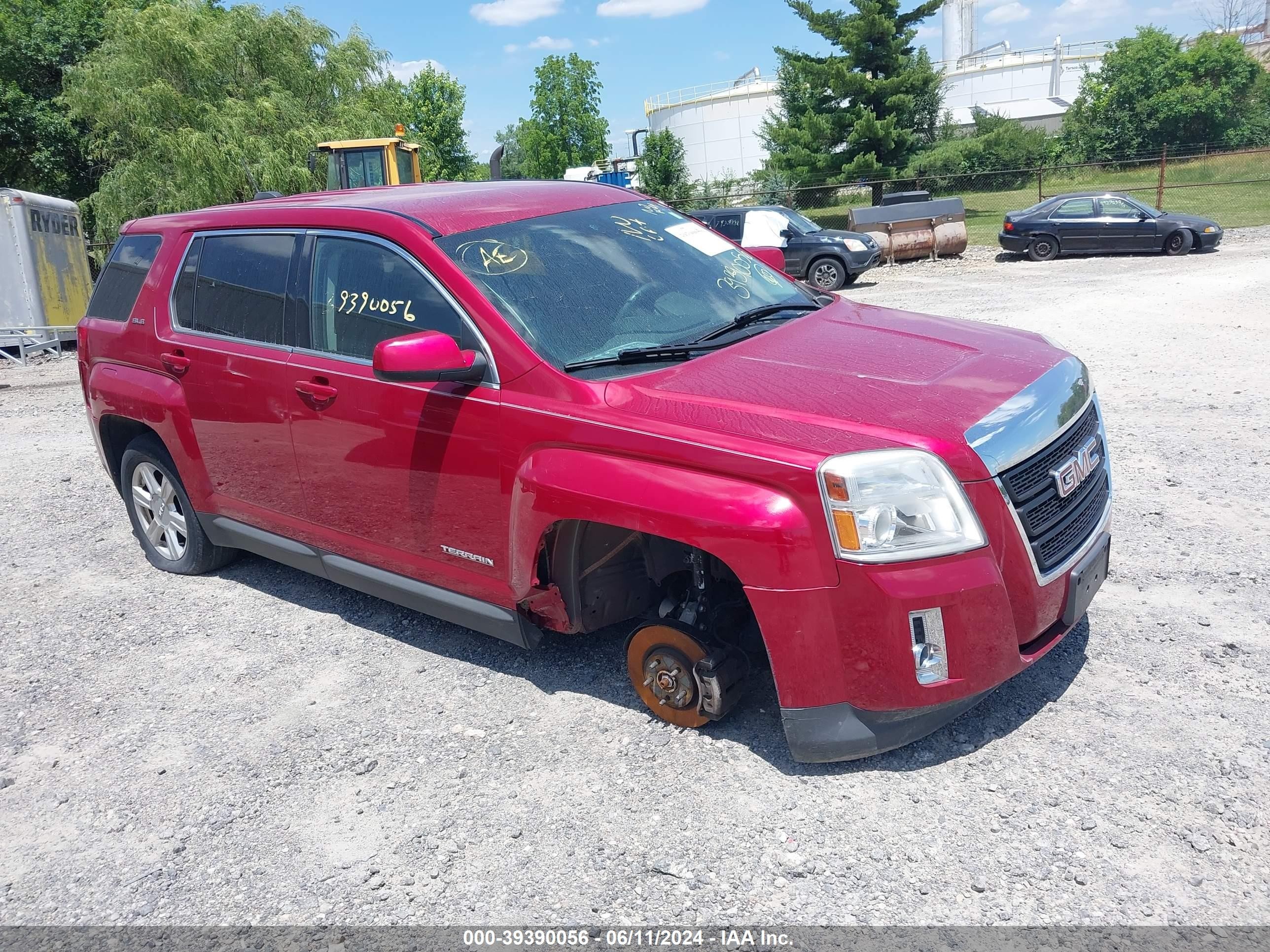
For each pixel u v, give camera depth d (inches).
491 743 138.0
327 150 772.6
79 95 1051.3
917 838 110.3
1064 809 112.7
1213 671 138.7
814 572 110.9
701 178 2561.5
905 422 113.7
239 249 177.2
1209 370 335.0
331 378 155.2
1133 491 217.3
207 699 157.5
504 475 134.7
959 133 2121.1
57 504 271.6
